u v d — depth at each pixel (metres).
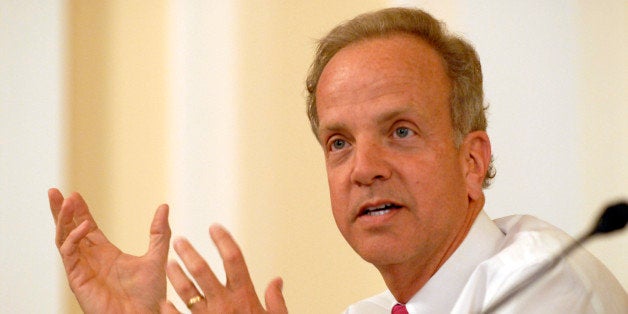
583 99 7.93
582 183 7.86
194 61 9.67
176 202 9.58
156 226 4.96
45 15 9.80
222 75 9.59
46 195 9.60
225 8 9.62
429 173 4.65
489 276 4.46
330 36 5.12
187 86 9.66
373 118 4.65
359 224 4.69
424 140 4.69
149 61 9.80
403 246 4.62
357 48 4.88
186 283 3.83
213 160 9.53
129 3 9.88
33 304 9.45
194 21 9.70
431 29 4.93
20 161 9.67
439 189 4.68
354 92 4.72
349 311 5.82
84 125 9.78
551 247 4.46
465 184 4.90
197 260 3.81
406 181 4.61
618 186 7.74
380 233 4.63
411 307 4.91
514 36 8.22
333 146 4.86
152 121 9.73
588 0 7.96
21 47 9.79
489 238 4.91
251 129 9.46
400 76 4.71
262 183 9.38
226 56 9.59
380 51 4.79
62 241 4.81
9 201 9.62
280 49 9.45
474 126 5.00
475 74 5.05
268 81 9.45
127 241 9.66
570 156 7.92
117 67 9.84
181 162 9.60
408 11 5.00
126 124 9.77
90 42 9.88
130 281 4.85
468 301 4.44
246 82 9.52
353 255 9.00
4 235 9.56
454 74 4.90
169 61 9.74
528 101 8.12
